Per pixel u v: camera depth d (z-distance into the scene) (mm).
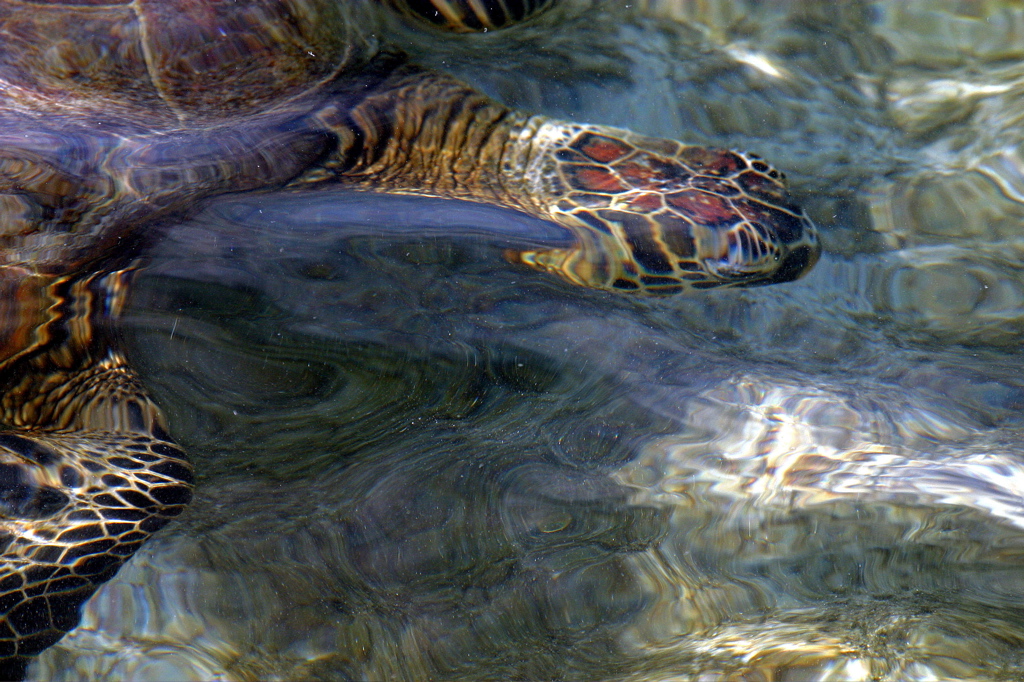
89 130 2826
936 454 2691
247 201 2785
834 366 2730
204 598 2662
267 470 2699
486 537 2672
